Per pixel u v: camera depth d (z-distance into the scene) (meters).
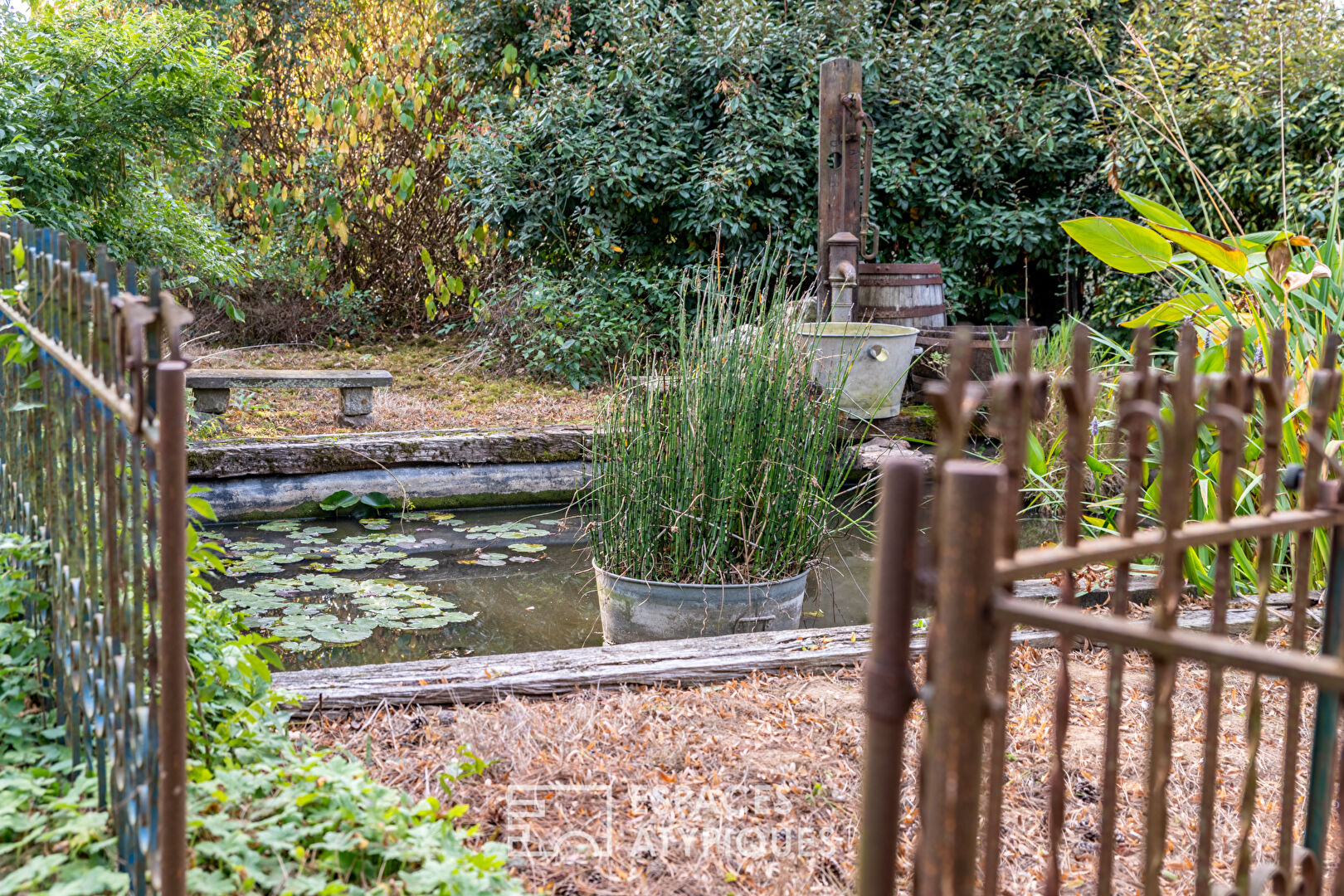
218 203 10.95
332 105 10.26
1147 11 9.11
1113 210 8.99
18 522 2.29
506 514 5.86
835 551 4.95
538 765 2.30
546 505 6.10
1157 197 8.50
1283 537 3.63
